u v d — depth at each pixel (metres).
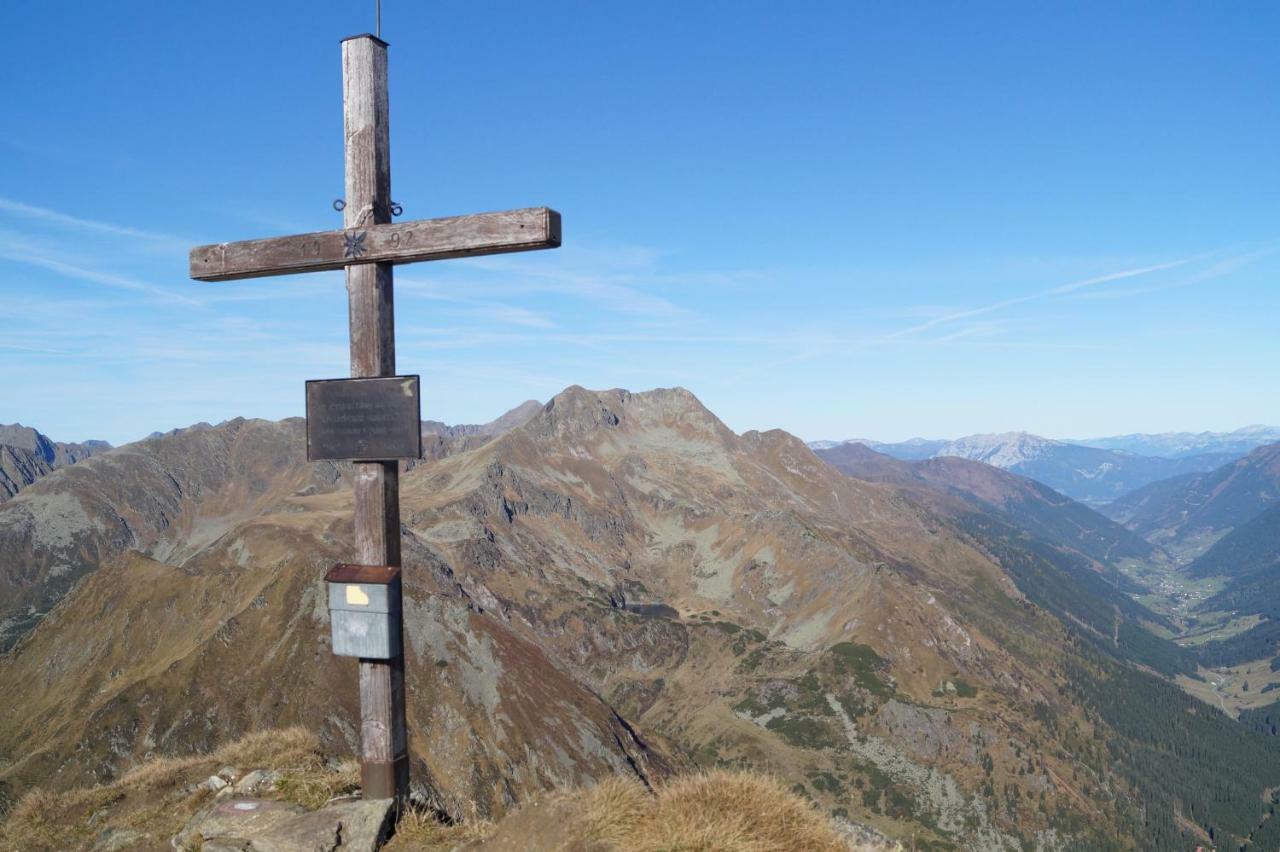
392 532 12.97
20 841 15.52
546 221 11.80
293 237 13.19
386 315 13.11
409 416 12.36
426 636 142.00
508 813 11.72
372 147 12.93
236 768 16.16
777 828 10.66
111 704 114.00
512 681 139.88
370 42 12.95
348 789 14.07
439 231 12.36
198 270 13.88
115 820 15.54
